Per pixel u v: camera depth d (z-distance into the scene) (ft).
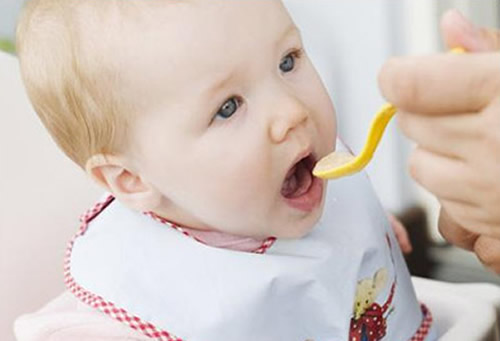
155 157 2.01
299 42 1.99
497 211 1.39
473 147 1.31
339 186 2.44
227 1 1.89
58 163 2.69
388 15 4.58
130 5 1.93
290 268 2.17
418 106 1.29
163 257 2.19
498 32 1.45
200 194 2.01
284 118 1.87
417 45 4.66
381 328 2.32
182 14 1.88
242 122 1.91
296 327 2.21
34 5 2.14
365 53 4.71
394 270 2.43
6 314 2.47
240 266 2.15
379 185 4.89
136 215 2.30
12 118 2.59
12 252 2.51
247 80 1.89
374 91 4.73
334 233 2.31
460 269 4.91
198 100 1.89
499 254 2.05
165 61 1.88
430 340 2.44
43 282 2.59
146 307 2.12
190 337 2.08
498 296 2.58
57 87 2.08
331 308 2.21
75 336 2.10
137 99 1.95
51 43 2.06
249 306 2.11
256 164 1.91
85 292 2.21
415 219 4.99
